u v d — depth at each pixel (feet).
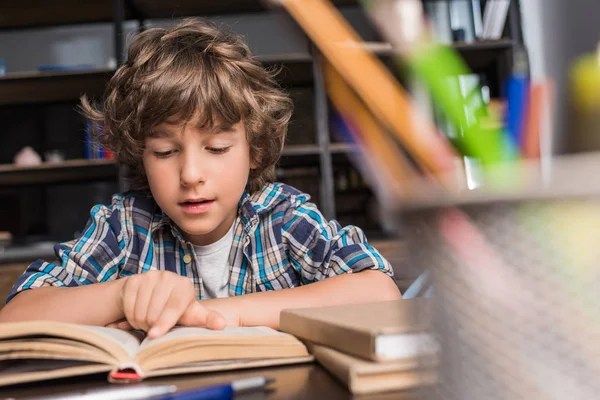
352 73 0.54
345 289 2.22
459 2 10.31
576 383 0.68
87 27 11.57
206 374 1.24
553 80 0.61
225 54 2.75
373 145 0.57
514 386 0.70
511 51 8.13
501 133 0.61
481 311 0.71
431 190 0.69
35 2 9.80
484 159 0.63
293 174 9.64
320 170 9.66
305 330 1.35
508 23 8.75
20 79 8.71
